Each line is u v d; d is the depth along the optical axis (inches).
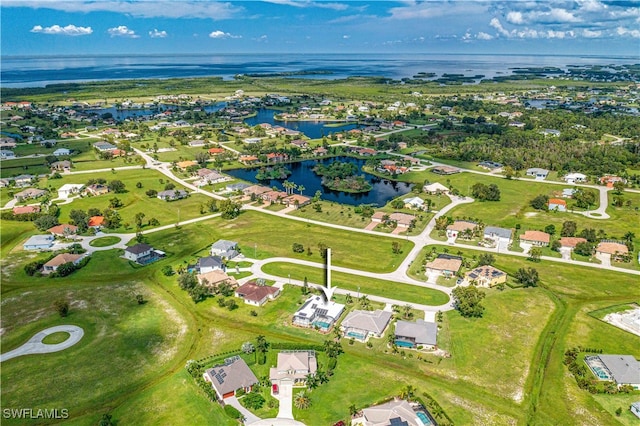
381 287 5861.2
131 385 4097.0
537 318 5137.8
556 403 3880.4
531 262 6604.3
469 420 3688.5
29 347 4623.5
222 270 6235.2
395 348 4584.2
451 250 7022.6
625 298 5605.3
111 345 4675.2
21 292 5743.1
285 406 3823.8
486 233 7421.3
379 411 3639.3
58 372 4256.9
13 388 4042.8
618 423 3666.3
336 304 5359.3
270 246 7135.8
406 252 6948.8
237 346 4650.6
